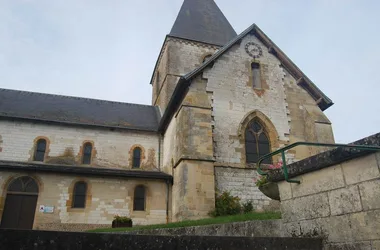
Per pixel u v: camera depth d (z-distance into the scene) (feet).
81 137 72.08
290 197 16.51
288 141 58.80
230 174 52.47
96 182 62.03
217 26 113.80
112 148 73.10
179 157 53.42
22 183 58.85
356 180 13.53
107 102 88.99
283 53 64.34
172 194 62.08
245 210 49.14
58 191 59.57
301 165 15.89
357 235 13.14
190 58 99.45
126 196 62.39
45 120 69.72
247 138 57.16
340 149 14.07
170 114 65.98
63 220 58.08
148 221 61.21
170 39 99.66
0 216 55.72
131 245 10.77
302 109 62.23
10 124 68.39
